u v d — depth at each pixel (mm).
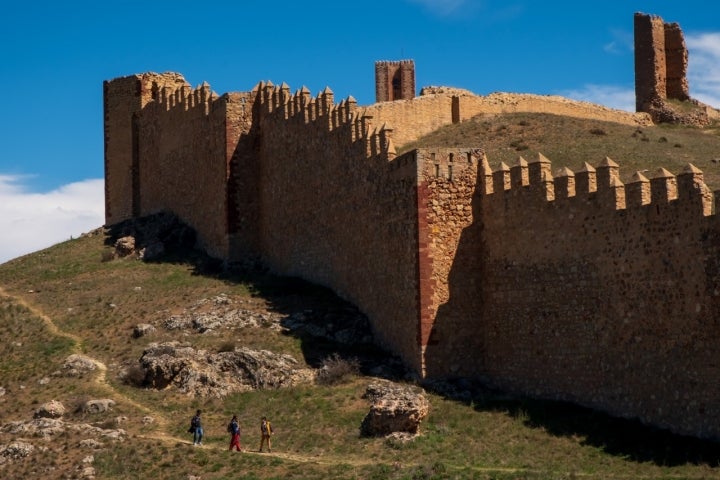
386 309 50219
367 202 52844
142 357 50500
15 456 40219
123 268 68688
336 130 57062
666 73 94000
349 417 42812
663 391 37625
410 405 40406
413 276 47281
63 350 53812
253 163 67625
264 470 37500
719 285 35406
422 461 37281
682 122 90250
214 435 42344
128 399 46906
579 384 41625
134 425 43625
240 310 55844
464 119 77438
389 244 50031
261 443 40594
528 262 44656
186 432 42812
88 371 50594
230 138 67375
